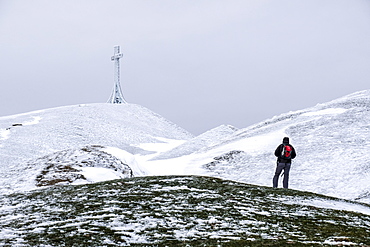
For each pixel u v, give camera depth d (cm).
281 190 2103
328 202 1961
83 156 3625
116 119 13025
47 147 8519
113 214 1520
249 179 4606
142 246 1134
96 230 1305
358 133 5356
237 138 6800
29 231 1318
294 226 1402
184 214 1512
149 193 1883
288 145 2406
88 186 2220
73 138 9775
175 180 2239
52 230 1319
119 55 17462
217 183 2189
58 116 11825
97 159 3578
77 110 12925
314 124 6091
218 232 1288
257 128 7262
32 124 10688
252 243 1152
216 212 1550
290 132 6009
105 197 1833
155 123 14788
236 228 1341
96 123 11750
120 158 3800
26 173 3406
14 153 7506
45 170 3406
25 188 3033
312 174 4391
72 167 3403
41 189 2317
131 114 14800
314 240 1207
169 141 11794
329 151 4950
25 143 8462
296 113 7275
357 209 1941
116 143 10350
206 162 5547
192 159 6034
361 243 1179
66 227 1355
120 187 2059
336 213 1672
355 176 4119
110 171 3456
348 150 4862
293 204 1781
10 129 9775
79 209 1636
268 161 5078
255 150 5584
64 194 2003
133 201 1727
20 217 1591
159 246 1131
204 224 1385
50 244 1147
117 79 17850
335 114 6350
